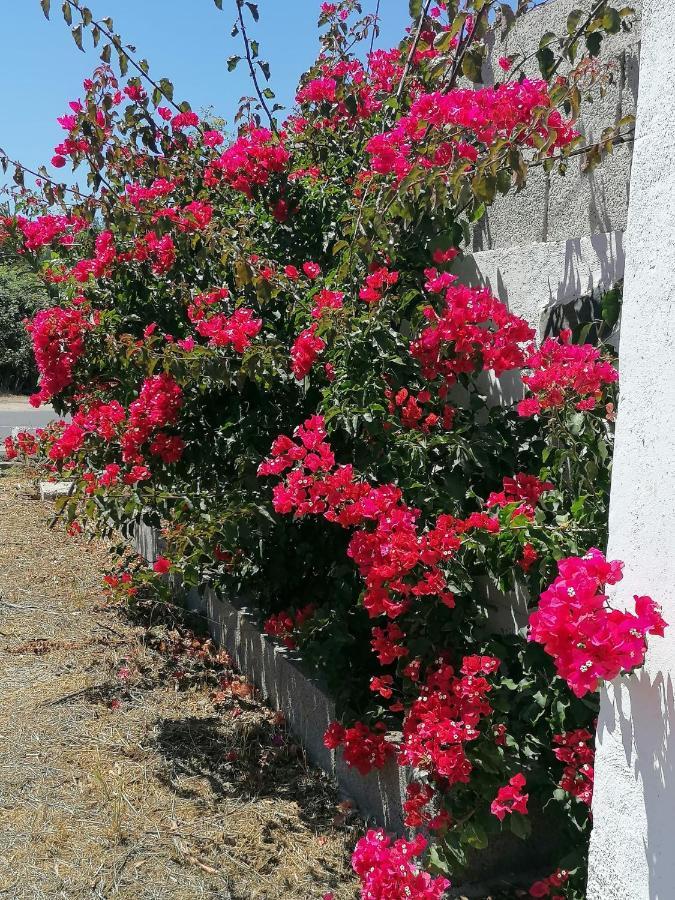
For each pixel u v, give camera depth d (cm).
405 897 213
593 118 290
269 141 411
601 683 174
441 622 286
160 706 380
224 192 455
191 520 355
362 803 311
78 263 423
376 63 430
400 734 305
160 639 459
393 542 251
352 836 292
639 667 161
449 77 362
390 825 293
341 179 419
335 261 403
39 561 574
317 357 331
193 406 387
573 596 155
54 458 382
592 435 254
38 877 257
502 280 324
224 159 405
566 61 311
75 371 424
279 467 296
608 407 250
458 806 255
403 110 391
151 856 272
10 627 456
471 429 305
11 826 281
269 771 335
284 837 289
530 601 271
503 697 258
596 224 285
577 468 257
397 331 336
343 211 397
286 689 373
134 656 433
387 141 312
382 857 220
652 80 159
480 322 287
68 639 446
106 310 425
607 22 260
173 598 515
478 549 254
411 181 294
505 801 240
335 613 334
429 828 264
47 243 471
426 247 342
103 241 410
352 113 394
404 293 325
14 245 472
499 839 268
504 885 264
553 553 238
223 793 315
